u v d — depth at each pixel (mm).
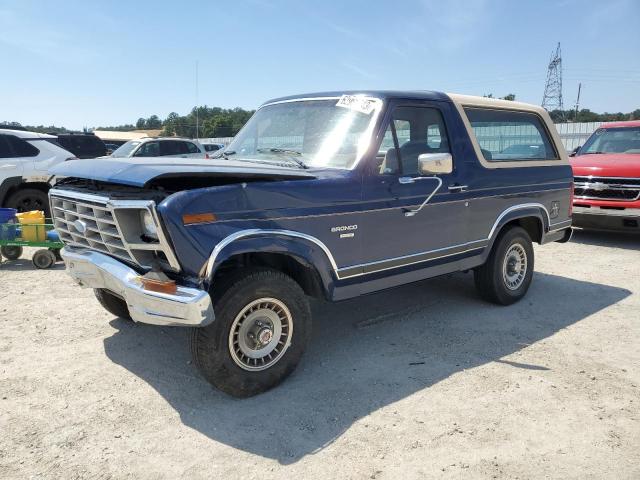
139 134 48188
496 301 5863
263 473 2994
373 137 4340
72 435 3342
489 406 3729
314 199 3924
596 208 9320
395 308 5816
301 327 3973
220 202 3480
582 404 3760
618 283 6953
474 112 5395
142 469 3023
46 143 9836
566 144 30719
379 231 4402
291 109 4977
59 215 4363
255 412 3641
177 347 4684
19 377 4090
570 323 5426
